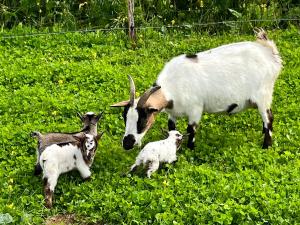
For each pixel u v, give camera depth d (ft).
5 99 10.17
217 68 8.84
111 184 8.02
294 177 8.16
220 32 13.89
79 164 8.02
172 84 8.68
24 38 12.71
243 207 7.38
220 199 7.63
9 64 11.69
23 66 11.59
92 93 10.59
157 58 12.37
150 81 10.97
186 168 8.33
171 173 8.30
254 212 7.32
